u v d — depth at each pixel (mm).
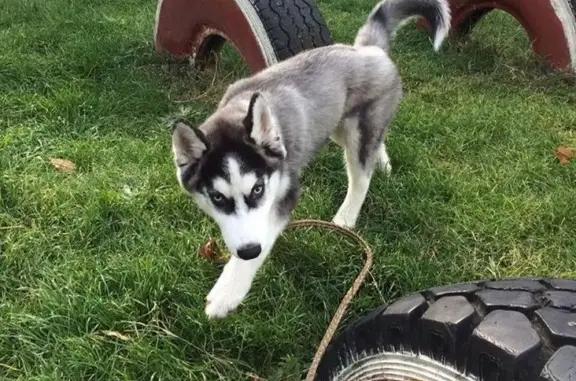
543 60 2217
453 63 2328
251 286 1314
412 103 1972
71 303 1229
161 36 2180
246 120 1237
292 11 1815
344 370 1009
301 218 1497
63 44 2193
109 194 1473
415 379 907
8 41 2174
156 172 1567
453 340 872
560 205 1511
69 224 1430
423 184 1582
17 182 1495
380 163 1642
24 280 1309
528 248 1426
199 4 1979
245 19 1823
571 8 2105
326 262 1377
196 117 1851
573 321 834
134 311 1241
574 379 781
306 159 1422
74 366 1144
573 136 1829
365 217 1537
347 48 1534
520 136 1786
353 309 1287
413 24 2613
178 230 1437
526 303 870
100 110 1826
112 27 2414
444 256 1416
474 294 911
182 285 1287
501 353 825
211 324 1231
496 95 2055
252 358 1208
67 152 1646
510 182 1601
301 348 1214
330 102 1445
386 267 1357
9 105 1831
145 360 1159
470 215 1504
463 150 1752
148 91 1935
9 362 1165
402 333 930
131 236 1408
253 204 1222
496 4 2348
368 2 3123
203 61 2127
